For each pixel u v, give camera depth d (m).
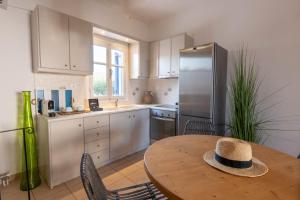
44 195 1.94
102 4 3.00
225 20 2.93
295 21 2.32
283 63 2.44
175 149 1.40
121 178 2.33
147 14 3.48
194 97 2.67
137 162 2.81
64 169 2.17
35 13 2.14
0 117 2.10
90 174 1.01
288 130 2.45
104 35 3.31
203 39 3.20
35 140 2.21
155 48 3.65
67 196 1.93
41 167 2.29
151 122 3.47
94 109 2.79
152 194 1.31
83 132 2.34
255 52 2.66
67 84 2.70
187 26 3.38
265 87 2.60
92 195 0.86
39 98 2.39
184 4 3.15
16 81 2.20
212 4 3.05
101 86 3.31
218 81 2.60
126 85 3.78
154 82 4.05
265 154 1.31
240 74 2.55
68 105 2.71
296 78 2.36
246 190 0.85
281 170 1.06
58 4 2.45
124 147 2.97
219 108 2.68
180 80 2.84
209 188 0.86
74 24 2.45
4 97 2.12
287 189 0.86
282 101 2.48
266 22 2.55
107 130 2.67
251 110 2.46
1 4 2.03
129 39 3.54
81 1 2.71
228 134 2.85
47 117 2.12
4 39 2.08
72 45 2.44
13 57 2.16
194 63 2.65
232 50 2.88
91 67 2.69
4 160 2.15
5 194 1.96
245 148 1.07
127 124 3.01
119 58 3.66
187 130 2.28
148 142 3.49
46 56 2.19
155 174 1.00
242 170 1.03
